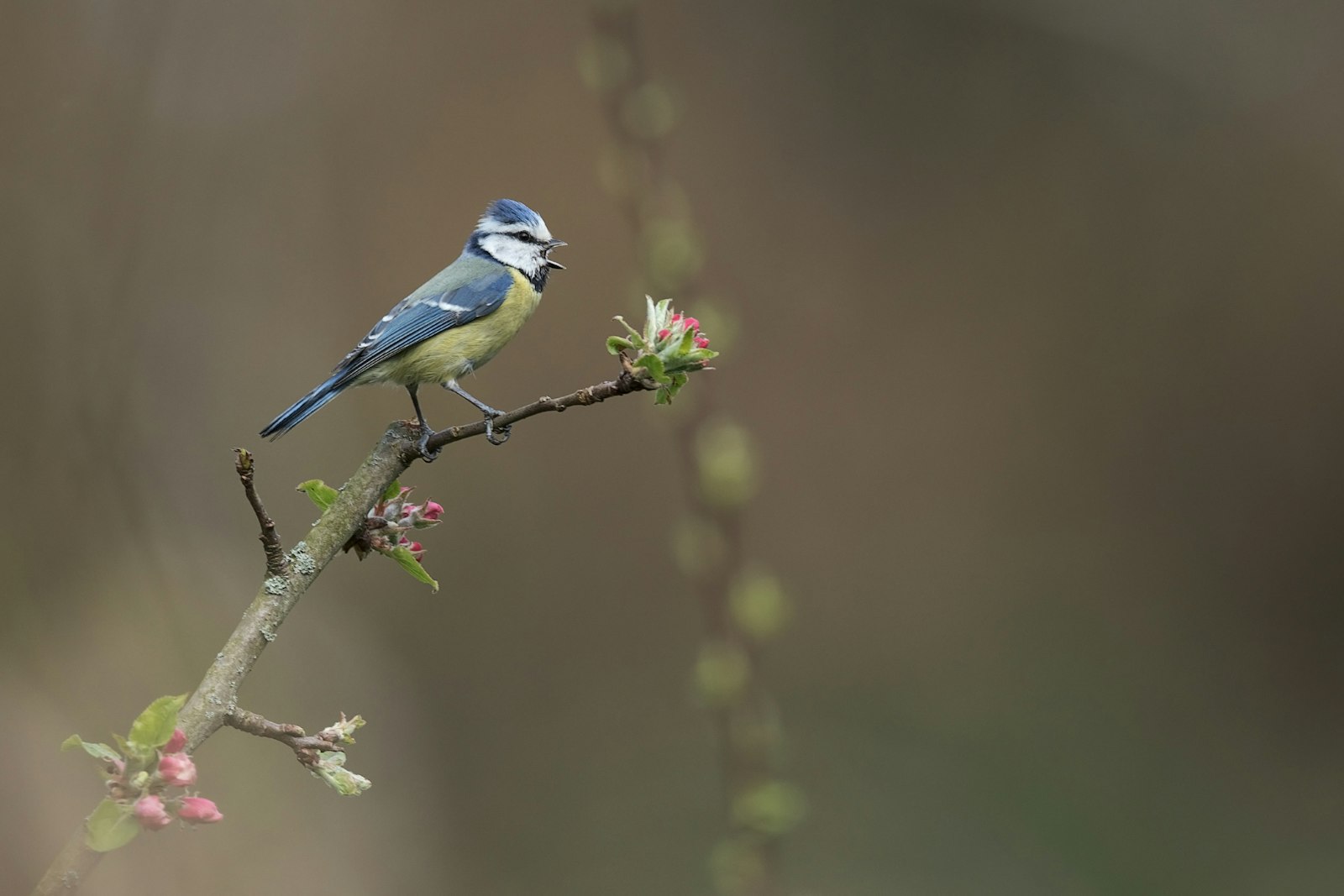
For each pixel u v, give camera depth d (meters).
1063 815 12.24
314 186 13.45
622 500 14.08
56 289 9.95
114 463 9.39
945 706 13.48
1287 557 14.55
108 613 8.70
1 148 10.36
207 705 3.60
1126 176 15.28
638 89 7.03
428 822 11.30
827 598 14.34
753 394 14.72
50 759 7.34
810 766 12.62
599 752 12.66
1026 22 15.23
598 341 14.09
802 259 15.06
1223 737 13.08
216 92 12.60
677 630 13.70
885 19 15.48
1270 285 14.93
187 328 11.82
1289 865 11.47
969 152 15.42
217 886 7.28
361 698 11.52
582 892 11.29
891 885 11.31
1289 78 14.80
